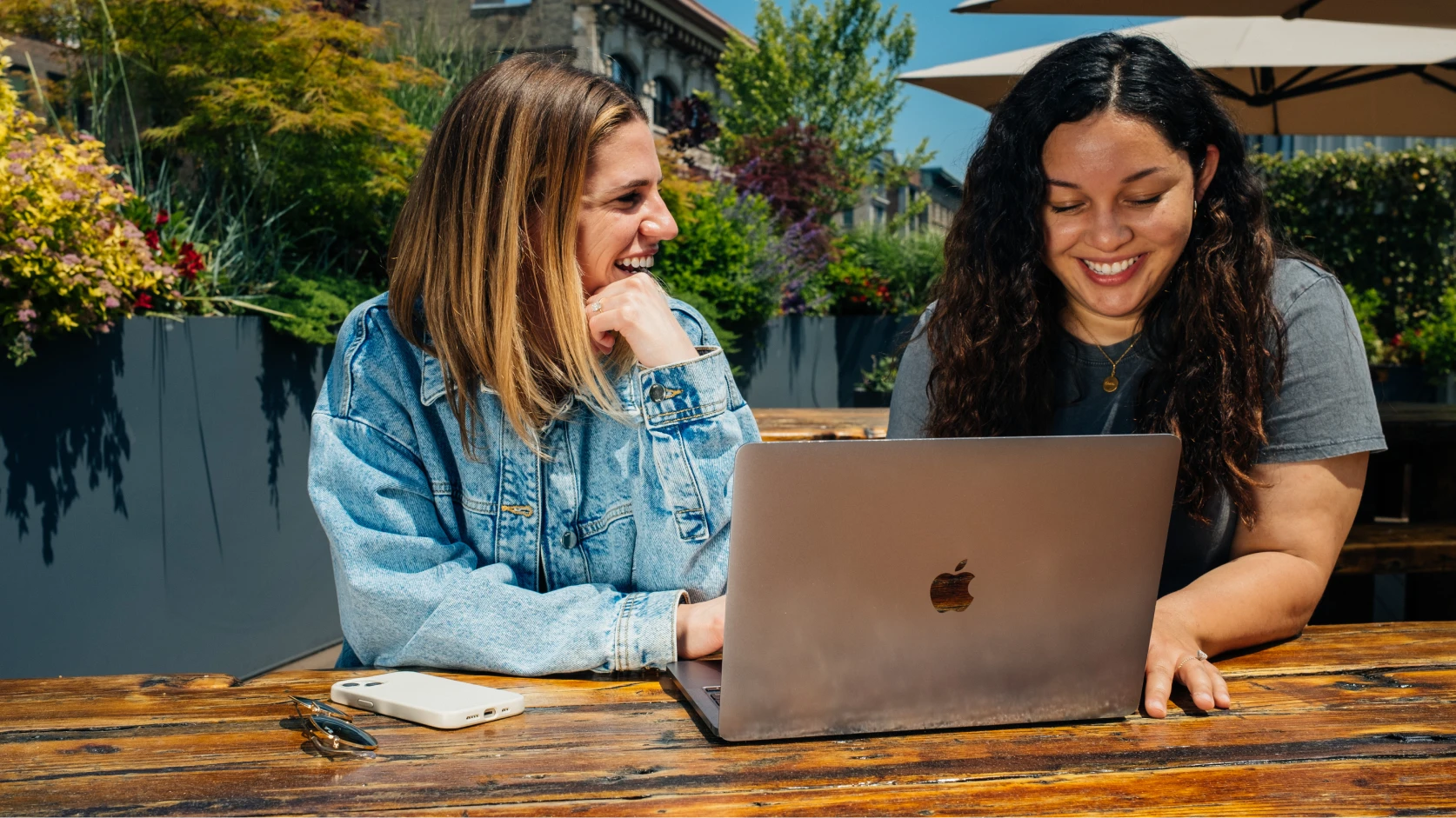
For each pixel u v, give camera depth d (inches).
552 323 55.8
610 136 56.4
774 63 525.3
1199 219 62.1
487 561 59.7
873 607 42.0
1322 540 60.2
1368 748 42.2
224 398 153.7
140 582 138.6
